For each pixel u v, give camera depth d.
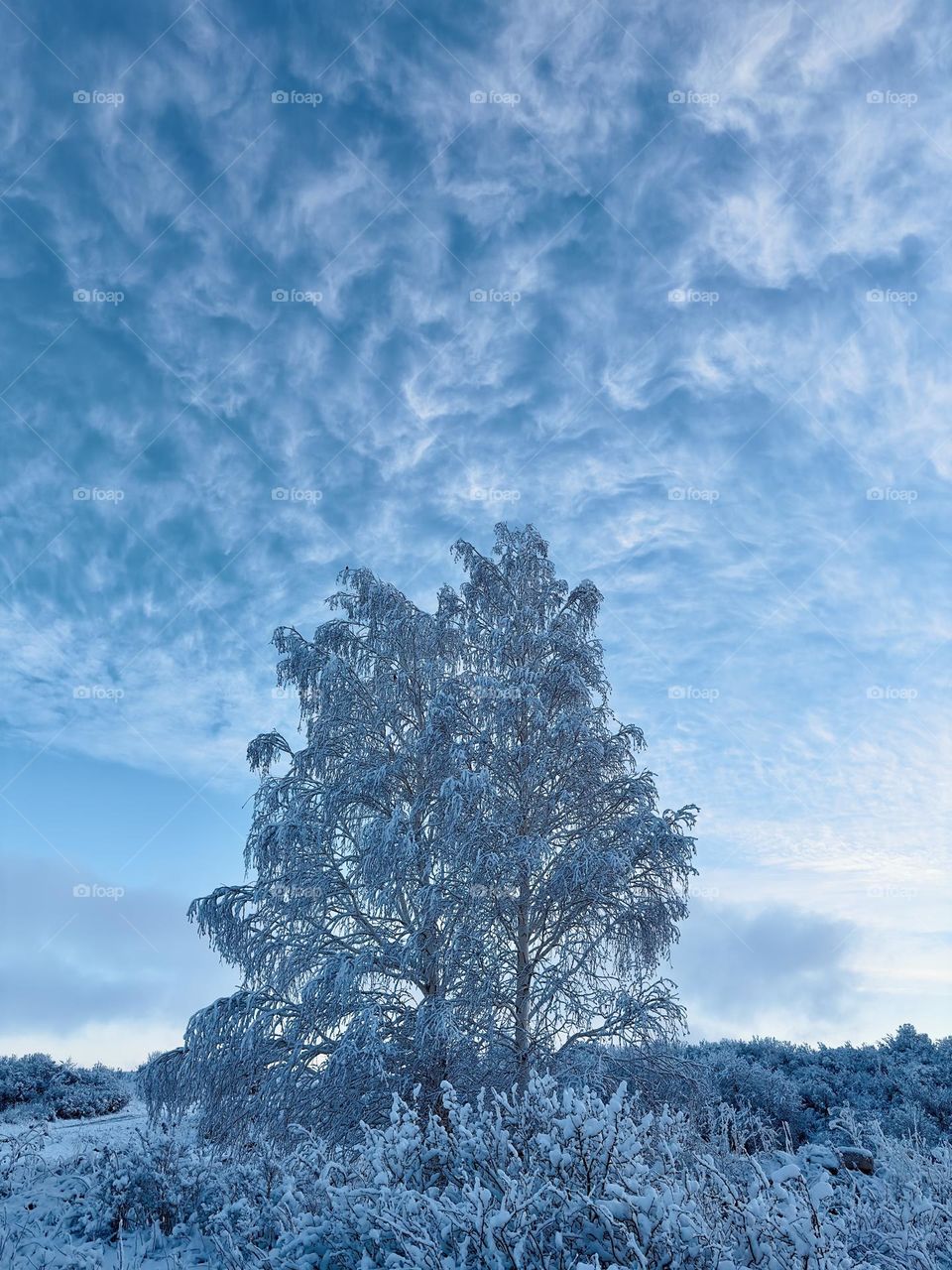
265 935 11.95
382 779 12.52
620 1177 3.41
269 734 13.81
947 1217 4.19
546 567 14.84
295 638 13.88
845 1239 3.65
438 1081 10.48
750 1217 3.12
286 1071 10.54
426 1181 4.27
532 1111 4.27
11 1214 6.42
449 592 14.45
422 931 11.80
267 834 12.13
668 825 12.05
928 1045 19.70
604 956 11.94
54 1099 22.05
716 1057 17.91
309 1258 3.74
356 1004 10.89
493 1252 3.18
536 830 12.66
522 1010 11.80
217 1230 5.34
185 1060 11.00
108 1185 6.59
